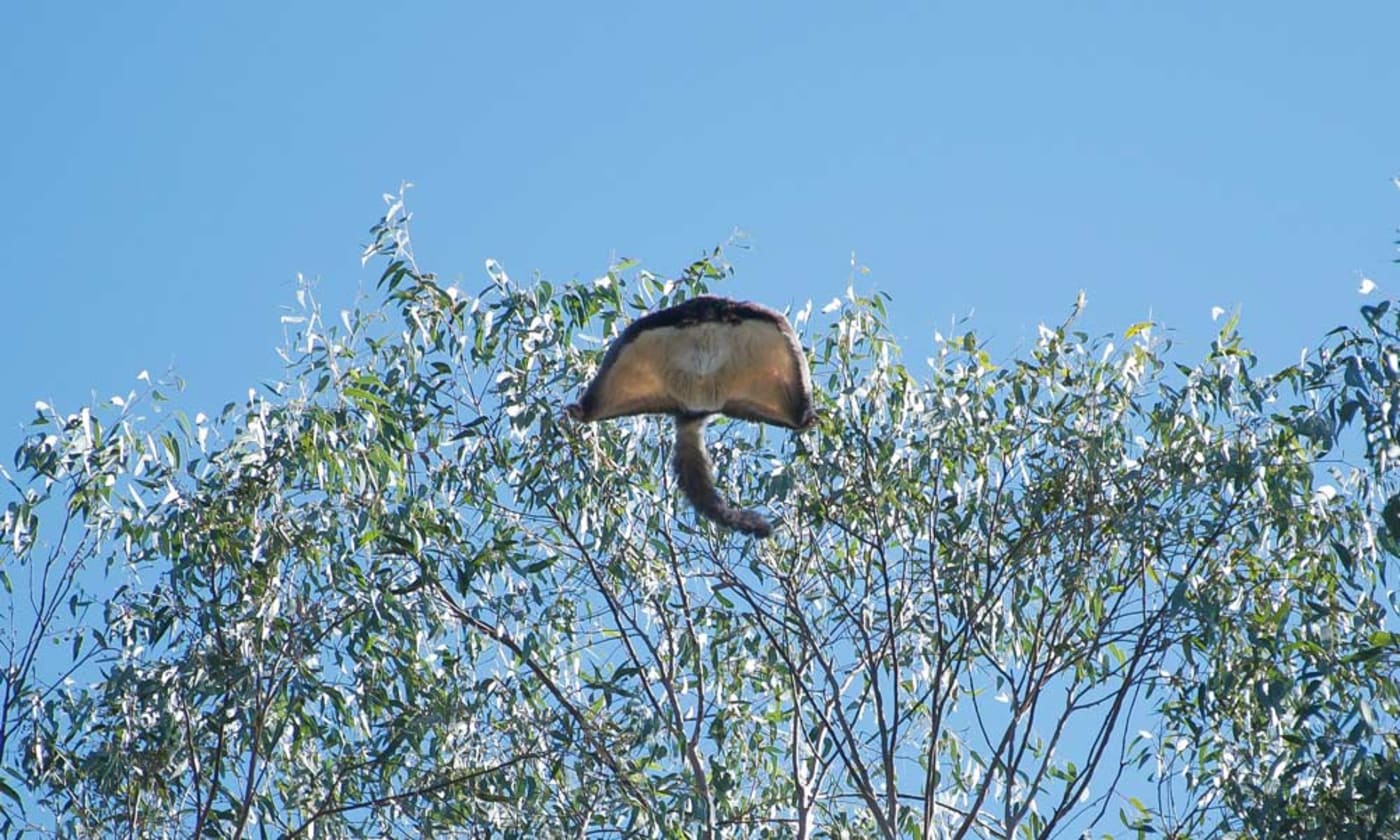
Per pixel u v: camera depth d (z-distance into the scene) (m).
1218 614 36.56
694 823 37.41
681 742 37.56
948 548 40.62
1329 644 36.16
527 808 37.00
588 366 39.41
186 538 37.31
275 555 37.38
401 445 38.66
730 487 40.88
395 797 36.25
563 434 39.06
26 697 36.69
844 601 41.09
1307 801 35.38
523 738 37.88
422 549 38.47
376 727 38.22
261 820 36.22
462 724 38.16
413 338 39.88
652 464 40.69
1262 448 38.31
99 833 36.91
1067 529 39.72
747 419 29.78
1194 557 38.91
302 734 37.47
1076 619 40.31
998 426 40.19
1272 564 39.19
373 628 36.47
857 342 40.94
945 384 40.66
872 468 40.38
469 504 39.88
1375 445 35.22
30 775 36.25
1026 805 38.25
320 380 39.00
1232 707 37.94
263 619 36.84
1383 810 33.28
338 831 36.84
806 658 41.09
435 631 37.25
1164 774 38.31
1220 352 39.47
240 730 37.78
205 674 36.38
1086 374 40.59
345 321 39.81
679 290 40.31
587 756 37.53
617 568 40.47
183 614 37.44
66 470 37.12
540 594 38.25
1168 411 39.62
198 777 37.12
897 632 40.50
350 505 38.56
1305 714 34.41
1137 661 39.16
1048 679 39.78
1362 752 33.19
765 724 41.22
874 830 40.19
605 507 39.94
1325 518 38.16
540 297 39.72
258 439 37.72
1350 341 36.22
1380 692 35.94
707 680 40.78
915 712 40.53
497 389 38.66
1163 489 39.28
